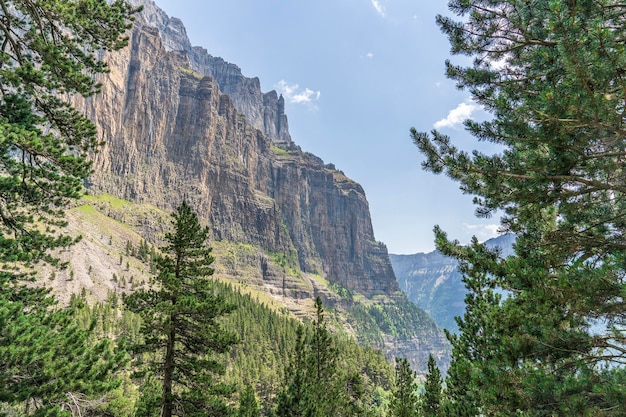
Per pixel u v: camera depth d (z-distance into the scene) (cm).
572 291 785
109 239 18625
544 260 929
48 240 1209
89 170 1221
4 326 864
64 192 1168
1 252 1063
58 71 1238
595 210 987
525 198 946
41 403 912
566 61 769
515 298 962
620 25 895
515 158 955
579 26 766
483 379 879
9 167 1089
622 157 888
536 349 840
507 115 945
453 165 1023
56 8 1192
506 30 1088
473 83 1143
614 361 784
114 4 1342
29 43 1212
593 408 706
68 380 908
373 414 3397
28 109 1155
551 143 856
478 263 1020
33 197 1137
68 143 1267
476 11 1108
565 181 913
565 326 825
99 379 988
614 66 743
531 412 795
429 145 1074
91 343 1119
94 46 1378
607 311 758
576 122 817
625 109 769
